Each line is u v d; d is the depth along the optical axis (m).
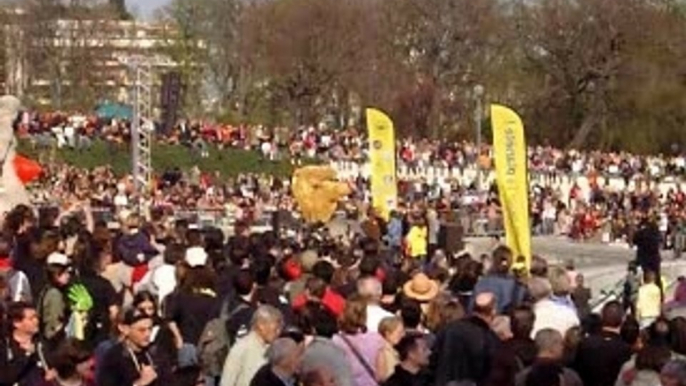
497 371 24.92
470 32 195.50
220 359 28.80
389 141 75.31
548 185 146.12
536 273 35.44
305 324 27.92
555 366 23.59
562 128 190.12
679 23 190.25
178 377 26.00
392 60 198.50
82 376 22.95
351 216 91.75
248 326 27.30
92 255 32.16
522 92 192.25
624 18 186.12
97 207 85.88
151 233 44.34
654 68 187.25
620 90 187.25
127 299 33.94
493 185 125.12
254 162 153.12
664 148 187.00
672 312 35.34
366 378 26.42
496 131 52.22
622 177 151.62
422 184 135.25
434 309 30.67
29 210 39.72
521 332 27.83
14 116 63.16
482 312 28.23
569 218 118.81
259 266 32.34
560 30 188.62
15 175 62.81
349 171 153.25
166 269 34.62
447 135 194.25
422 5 196.75
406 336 26.39
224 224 94.06
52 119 150.50
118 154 143.00
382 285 31.14
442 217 97.06
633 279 58.75
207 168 148.88
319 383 22.47
